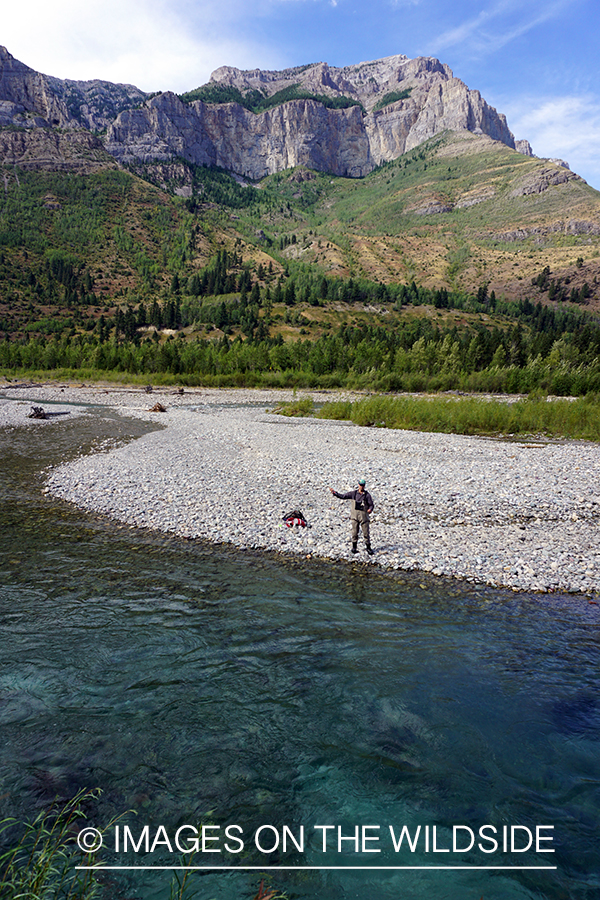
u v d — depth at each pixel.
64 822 4.52
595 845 4.38
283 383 69.25
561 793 4.95
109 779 5.03
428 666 7.20
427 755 5.44
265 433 28.17
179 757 5.35
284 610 8.91
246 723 5.91
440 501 15.96
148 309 189.75
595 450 24.53
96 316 182.62
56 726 5.78
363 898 3.91
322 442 25.42
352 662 7.27
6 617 8.35
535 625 8.58
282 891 3.93
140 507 14.98
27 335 154.50
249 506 15.19
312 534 13.05
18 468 20.06
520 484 17.77
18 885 3.65
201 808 4.73
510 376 56.41
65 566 10.67
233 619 8.49
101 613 8.59
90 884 3.92
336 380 68.56
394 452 22.97
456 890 3.98
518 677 6.95
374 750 5.50
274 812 4.71
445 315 194.38
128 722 5.88
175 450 23.20
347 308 195.75
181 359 81.00
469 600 9.58
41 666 6.97
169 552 11.70
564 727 5.90
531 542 12.77
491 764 5.32
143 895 3.88
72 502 15.59
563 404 33.88
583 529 13.76
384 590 9.94
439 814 4.71
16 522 13.58
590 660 7.42
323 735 5.73
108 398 52.50
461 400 36.84
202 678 6.79
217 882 4.02
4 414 36.50
